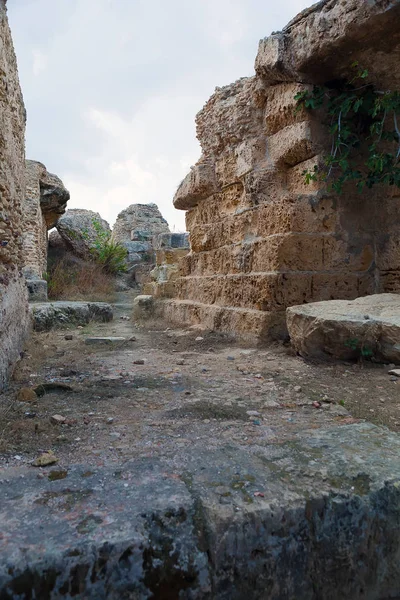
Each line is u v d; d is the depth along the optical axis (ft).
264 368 11.76
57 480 5.38
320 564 4.90
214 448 6.39
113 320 25.94
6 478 5.46
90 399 8.99
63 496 4.97
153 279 32.68
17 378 10.53
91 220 48.96
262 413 8.17
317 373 11.14
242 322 16.14
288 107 15.78
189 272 23.45
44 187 37.42
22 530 4.33
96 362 12.89
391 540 5.20
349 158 15.85
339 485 5.27
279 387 9.95
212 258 20.39
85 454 6.25
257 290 15.58
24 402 8.60
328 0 13.75
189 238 24.31
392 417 8.07
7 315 11.17
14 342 12.23
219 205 20.59
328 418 7.89
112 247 46.50
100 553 4.13
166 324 22.53
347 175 15.10
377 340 11.53
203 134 21.89
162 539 4.42
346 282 15.58
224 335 17.08
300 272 15.08
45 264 41.47
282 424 7.55
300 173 16.21
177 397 9.18
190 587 4.37
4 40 11.77
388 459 5.92
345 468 5.66
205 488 5.14
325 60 14.44
